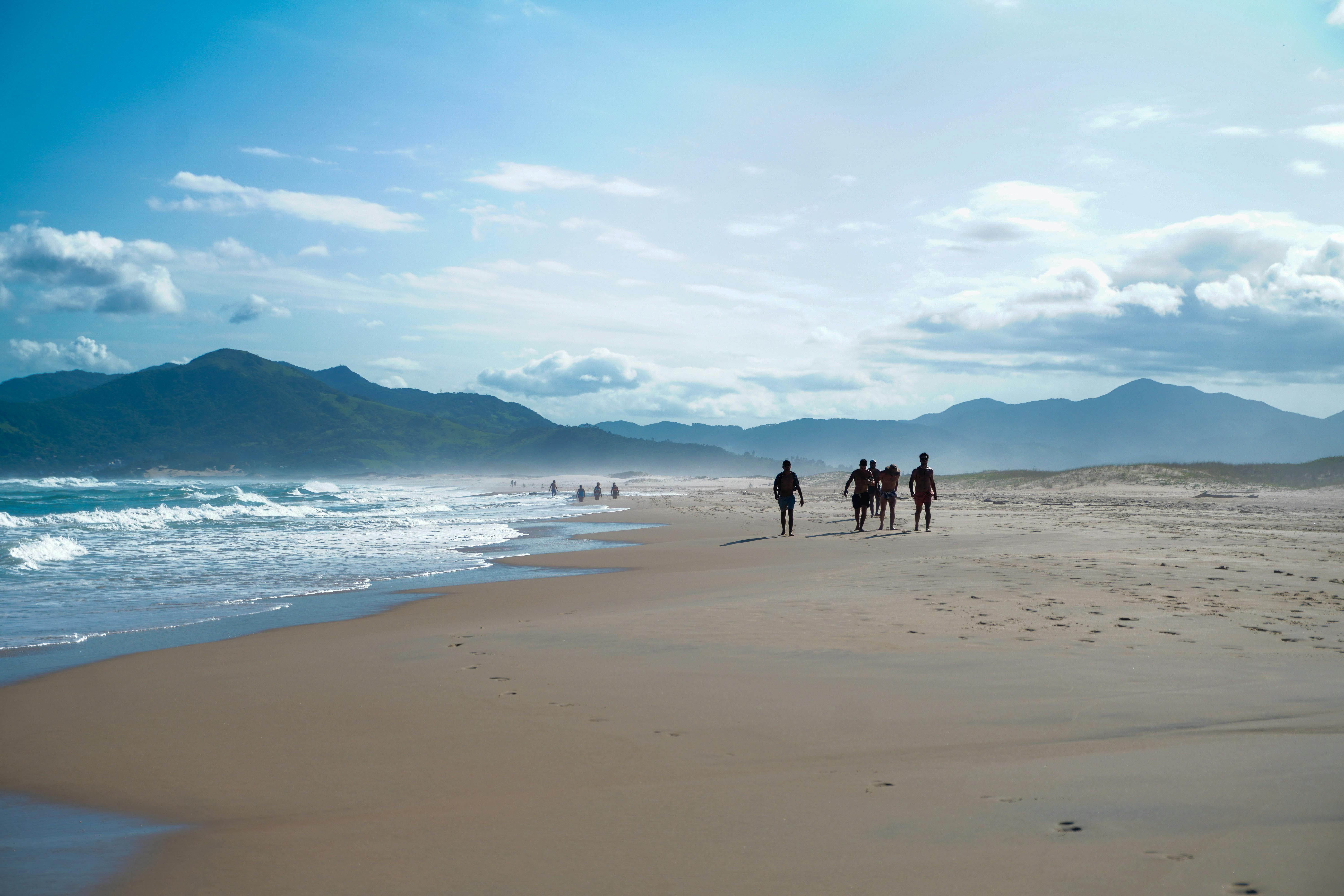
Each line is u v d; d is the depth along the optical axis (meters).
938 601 9.55
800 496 22.77
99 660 8.19
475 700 5.97
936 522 24.58
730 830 3.41
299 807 4.02
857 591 10.57
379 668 7.27
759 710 5.42
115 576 15.63
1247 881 2.67
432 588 13.73
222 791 4.30
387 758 4.73
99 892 3.11
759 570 14.42
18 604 12.24
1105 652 6.74
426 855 3.30
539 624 9.40
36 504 56.56
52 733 5.49
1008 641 7.28
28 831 3.82
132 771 4.68
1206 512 30.08
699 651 7.41
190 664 7.86
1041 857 2.97
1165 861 2.87
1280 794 3.43
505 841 3.41
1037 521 24.09
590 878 3.00
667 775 4.21
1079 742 4.44
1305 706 4.99
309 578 15.36
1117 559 12.96
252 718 5.72
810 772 4.13
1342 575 11.03
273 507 47.44
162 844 3.59
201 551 20.75
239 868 3.26
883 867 2.96
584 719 5.36
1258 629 7.61
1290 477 51.47
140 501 61.84
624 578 14.52
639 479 193.75
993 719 4.99
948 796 3.67
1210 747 4.16
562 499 74.25
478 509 49.22
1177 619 8.12
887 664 6.58
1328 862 2.76
